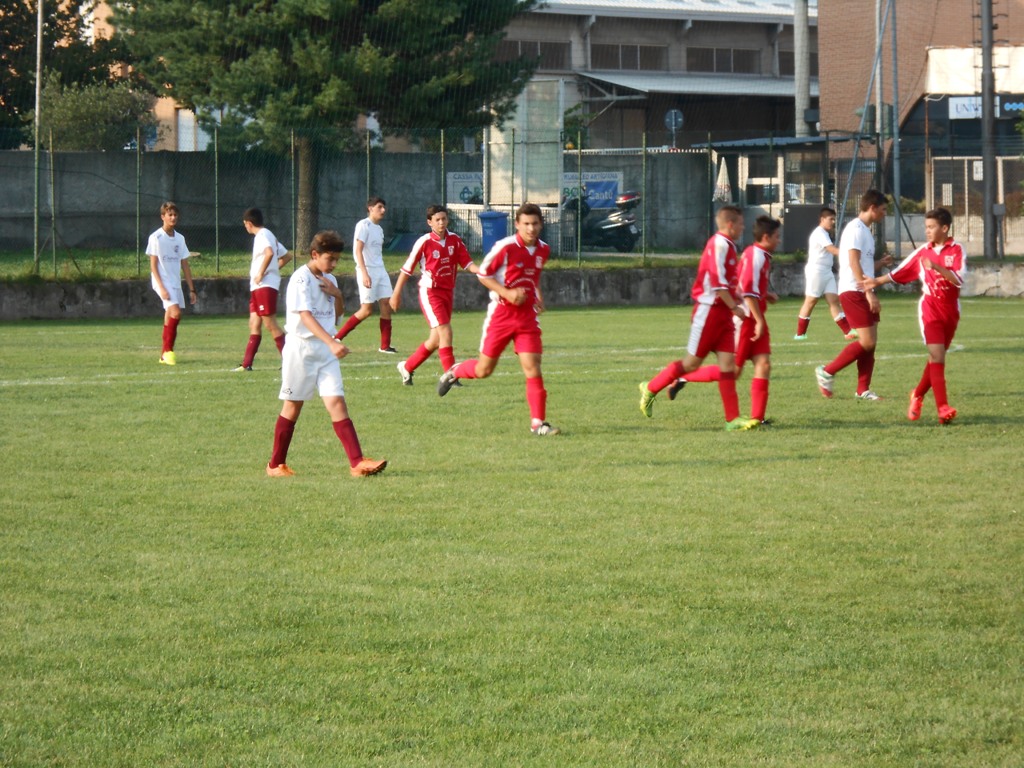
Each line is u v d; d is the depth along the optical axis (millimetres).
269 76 78875
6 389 34562
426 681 12539
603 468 23312
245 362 39594
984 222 80500
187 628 14133
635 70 140000
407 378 35938
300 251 76875
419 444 26031
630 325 59219
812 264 49875
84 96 100375
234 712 11773
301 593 15445
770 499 20594
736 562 16766
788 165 92000
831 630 14000
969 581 15844
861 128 84688
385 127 81688
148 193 82688
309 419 29391
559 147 80688
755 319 27625
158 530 18547
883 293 80000
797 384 36000
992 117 79875
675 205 98688
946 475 22562
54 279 63625
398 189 85688
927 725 11414
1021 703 11914
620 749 10945
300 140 76312
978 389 34438
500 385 35875
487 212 75188
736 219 27109
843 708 11820
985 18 79375
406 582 15914
